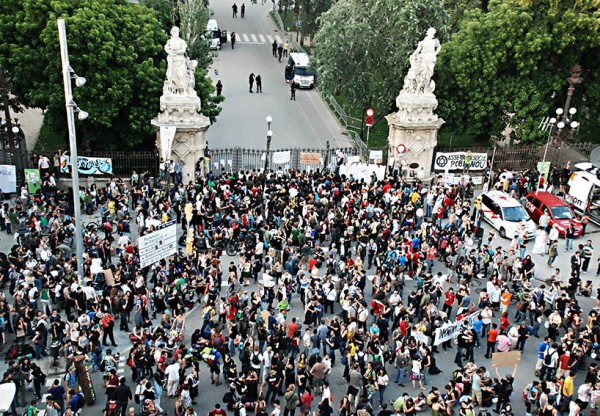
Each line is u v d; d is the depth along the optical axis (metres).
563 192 45.47
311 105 61.25
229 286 30.78
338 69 50.59
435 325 27.72
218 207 37.72
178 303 29.59
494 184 46.69
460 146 52.75
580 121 53.25
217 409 22.42
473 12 49.78
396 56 48.25
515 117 48.56
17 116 53.09
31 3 41.62
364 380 24.55
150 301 30.52
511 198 41.47
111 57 42.38
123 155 43.28
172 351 25.78
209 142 51.50
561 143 49.09
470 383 25.27
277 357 25.17
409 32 47.62
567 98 48.03
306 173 42.41
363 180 42.03
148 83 43.38
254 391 24.47
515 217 40.19
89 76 41.91
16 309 27.48
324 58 51.12
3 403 21.50
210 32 58.78
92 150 45.19
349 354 26.30
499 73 48.69
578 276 34.34
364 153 49.53
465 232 37.38
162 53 46.09
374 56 50.09
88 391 24.59
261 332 27.31
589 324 29.61
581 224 40.25
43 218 35.38
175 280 30.34
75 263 30.56
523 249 35.91
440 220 40.16
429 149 46.62
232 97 61.47
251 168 47.62
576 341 28.72
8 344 28.05
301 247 34.44
